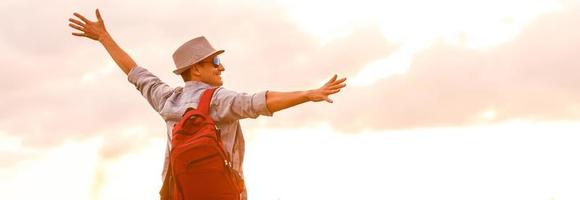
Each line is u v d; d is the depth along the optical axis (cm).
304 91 424
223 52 482
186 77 488
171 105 482
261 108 434
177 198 439
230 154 458
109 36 552
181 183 434
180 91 491
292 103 425
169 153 477
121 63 541
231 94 447
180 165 432
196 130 441
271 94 435
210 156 429
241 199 460
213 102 452
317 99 417
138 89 523
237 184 445
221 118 450
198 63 478
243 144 470
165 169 487
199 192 431
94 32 550
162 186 461
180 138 439
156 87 511
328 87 418
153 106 512
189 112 445
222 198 432
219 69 486
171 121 484
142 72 523
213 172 430
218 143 434
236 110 443
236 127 462
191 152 428
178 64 479
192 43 477
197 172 429
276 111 434
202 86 477
